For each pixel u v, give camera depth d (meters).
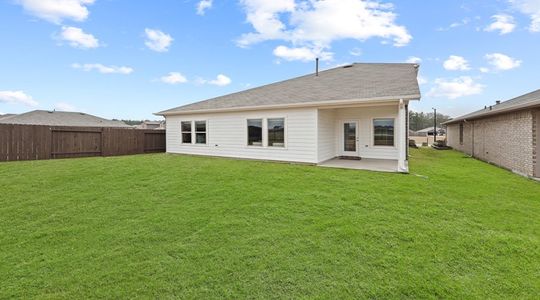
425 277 3.19
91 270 3.39
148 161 11.81
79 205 5.76
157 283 3.11
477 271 3.33
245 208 5.49
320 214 5.16
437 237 4.21
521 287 3.02
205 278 3.19
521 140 10.26
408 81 11.60
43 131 13.05
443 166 11.62
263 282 3.11
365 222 4.77
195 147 14.89
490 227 4.65
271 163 11.38
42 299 2.87
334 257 3.62
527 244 4.00
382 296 2.88
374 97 9.59
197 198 6.19
